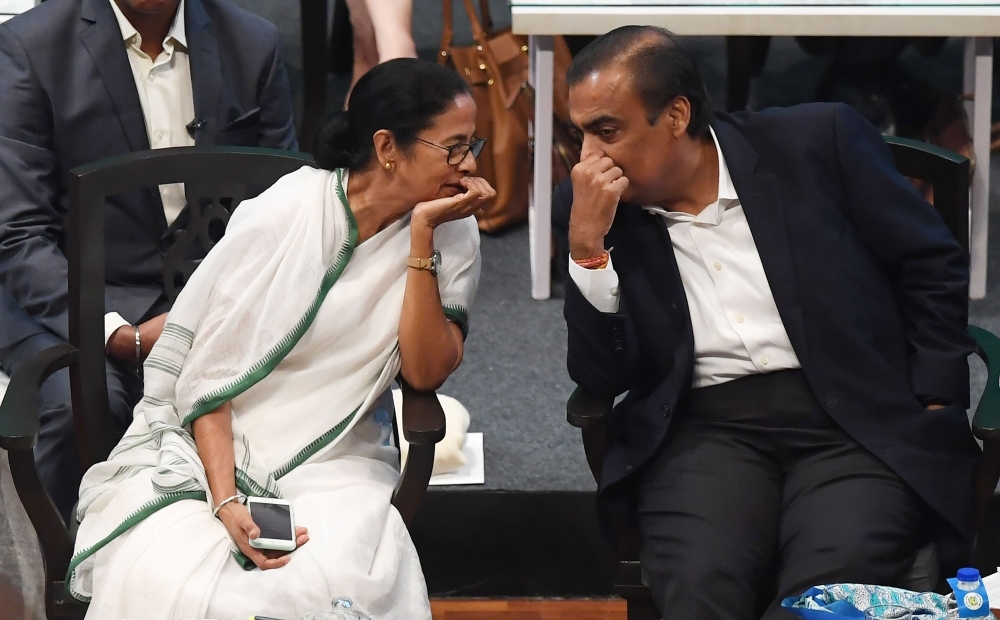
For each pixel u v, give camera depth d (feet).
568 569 35.47
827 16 38.93
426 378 27.04
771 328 27.04
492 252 47.39
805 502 26.21
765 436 27.25
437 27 61.77
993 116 53.67
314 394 27.48
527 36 47.65
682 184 26.81
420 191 26.53
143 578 24.84
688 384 27.14
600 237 26.45
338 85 55.93
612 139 25.80
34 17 32.35
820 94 52.21
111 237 32.60
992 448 26.23
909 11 38.91
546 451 36.50
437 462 34.99
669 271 27.14
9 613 31.86
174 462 26.27
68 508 31.19
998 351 27.81
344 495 26.37
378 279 27.12
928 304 26.91
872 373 26.76
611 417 28.99
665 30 26.25
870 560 24.72
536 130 42.04
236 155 29.45
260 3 65.16
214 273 27.04
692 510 26.11
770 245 26.73
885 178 26.91
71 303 28.40
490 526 35.09
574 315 27.02
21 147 31.83
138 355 30.25
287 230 27.07
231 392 26.63
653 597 26.17
